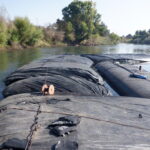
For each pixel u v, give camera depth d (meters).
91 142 3.47
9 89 6.80
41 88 6.22
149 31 98.56
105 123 4.19
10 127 3.89
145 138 3.75
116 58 14.97
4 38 31.14
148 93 6.83
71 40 55.91
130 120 4.46
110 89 8.41
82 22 60.25
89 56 15.85
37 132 3.69
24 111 4.61
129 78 8.62
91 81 7.91
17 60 17.39
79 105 5.11
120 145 3.48
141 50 40.53
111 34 78.75
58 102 5.22
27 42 37.97
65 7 64.94
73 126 3.82
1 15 33.47
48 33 48.16
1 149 3.28
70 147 3.27
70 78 7.28
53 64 9.99
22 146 3.30
